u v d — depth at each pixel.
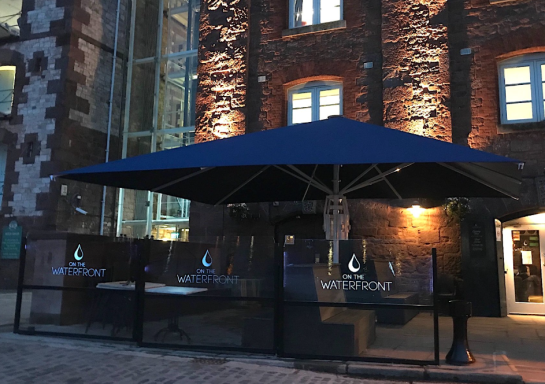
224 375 5.47
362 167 7.67
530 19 10.51
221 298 6.55
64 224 14.66
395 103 11.09
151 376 5.41
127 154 16.62
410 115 10.93
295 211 11.59
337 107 12.01
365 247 6.12
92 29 15.97
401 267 5.98
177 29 17.30
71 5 15.25
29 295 12.82
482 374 5.36
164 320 6.98
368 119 11.45
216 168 7.60
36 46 15.47
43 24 15.51
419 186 8.29
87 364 5.86
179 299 6.72
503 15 10.72
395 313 8.36
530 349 6.86
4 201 14.95
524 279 10.51
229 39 12.81
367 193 8.83
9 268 14.55
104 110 16.27
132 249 7.50
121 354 6.35
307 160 5.52
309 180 7.85
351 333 6.07
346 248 6.16
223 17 12.98
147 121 16.95
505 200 9.98
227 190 8.79
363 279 6.07
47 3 15.58
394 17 11.40
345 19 12.01
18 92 15.40
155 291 6.85
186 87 16.45
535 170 10.05
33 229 14.43
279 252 6.37
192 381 5.24
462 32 11.00
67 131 14.85
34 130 14.98
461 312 5.86
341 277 6.13
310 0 12.62
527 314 10.33
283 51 12.46
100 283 7.49
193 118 16.23
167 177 7.42
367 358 5.89
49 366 5.75
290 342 6.23
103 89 16.27
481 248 9.98
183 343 6.73
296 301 6.21
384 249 6.07
